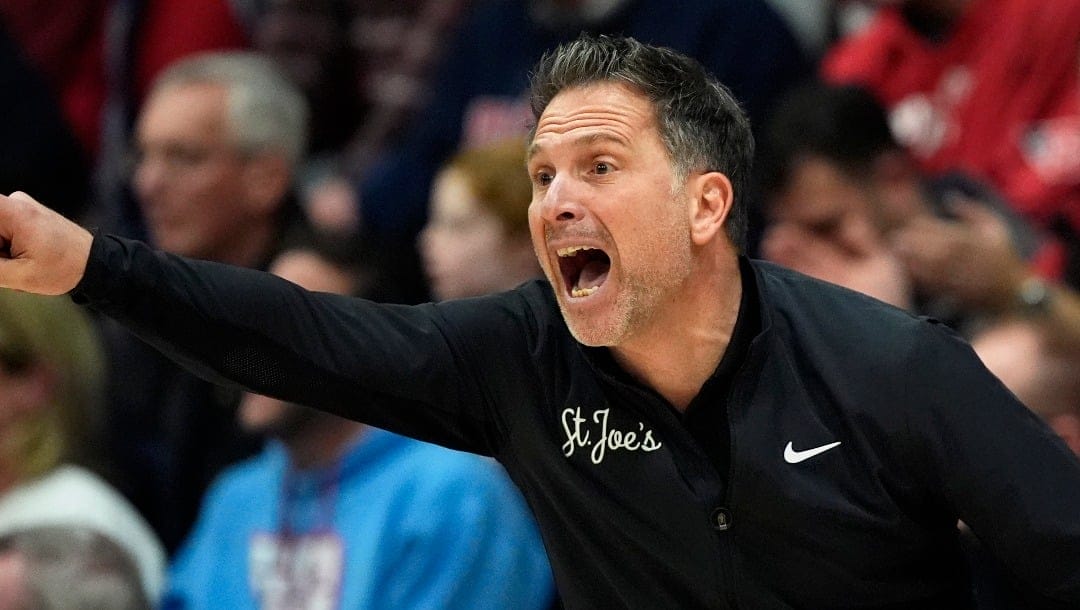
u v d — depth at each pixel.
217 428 18.09
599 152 9.73
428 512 14.98
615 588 10.30
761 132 17.91
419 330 10.05
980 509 9.63
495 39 21.09
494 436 10.36
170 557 18.00
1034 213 19.19
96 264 9.12
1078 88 19.62
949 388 9.67
